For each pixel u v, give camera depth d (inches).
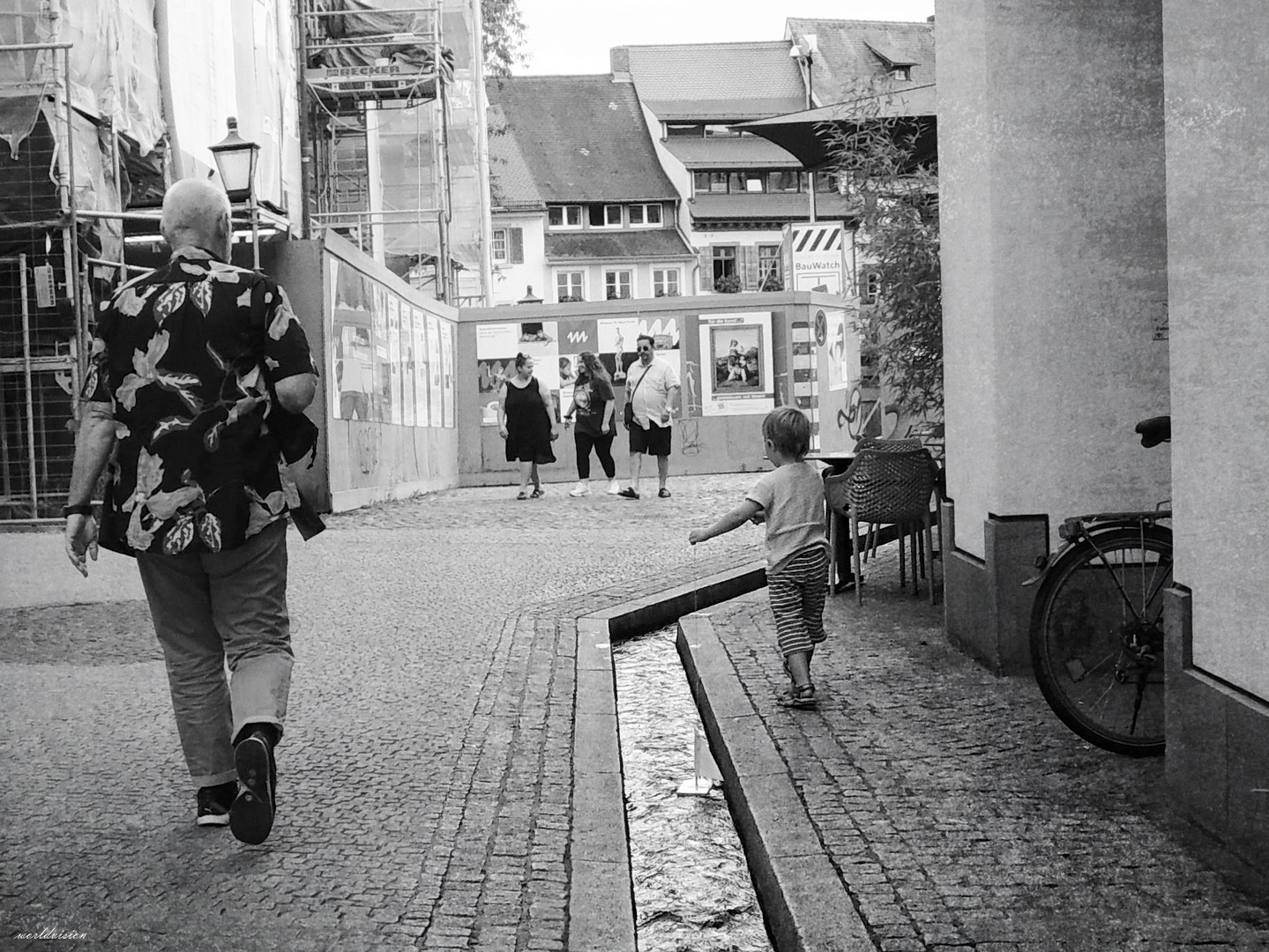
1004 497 277.4
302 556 511.2
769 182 3341.5
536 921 157.0
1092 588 222.5
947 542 310.7
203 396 181.3
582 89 3420.3
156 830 187.5
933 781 207.8
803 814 193.0
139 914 157.5
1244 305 170.6
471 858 178.1
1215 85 174.7
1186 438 185.2
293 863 174.9
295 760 226.2
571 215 3275.1
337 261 690.2
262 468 183.9
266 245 666.2
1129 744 217.6
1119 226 275.1
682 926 171.6
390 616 374.6
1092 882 165.0
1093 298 275.6
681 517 645.9
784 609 259.9
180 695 187.6
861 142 425.1
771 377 1019.9
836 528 394.6
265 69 975.0
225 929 153.4
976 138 280.5
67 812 195.6
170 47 775.1
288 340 184.7
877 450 363.6
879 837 182.4
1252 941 146.6
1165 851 175.8
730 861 194.5
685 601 409.4
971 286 288.0
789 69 3417.8
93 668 301.0
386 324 792.3
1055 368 276.2
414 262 1328.7
